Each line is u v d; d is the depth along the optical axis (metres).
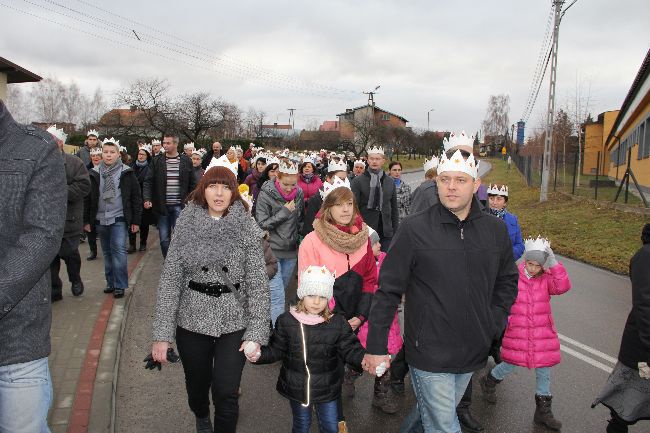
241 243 3.61
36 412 2.64
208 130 48.62
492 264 3.34
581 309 8.27
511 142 86.94
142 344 6.10
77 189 6.84
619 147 35.12
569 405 4.93
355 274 4.52
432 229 3.33
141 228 11.34
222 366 3.54
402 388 5.14
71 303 7.20
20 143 2.54
